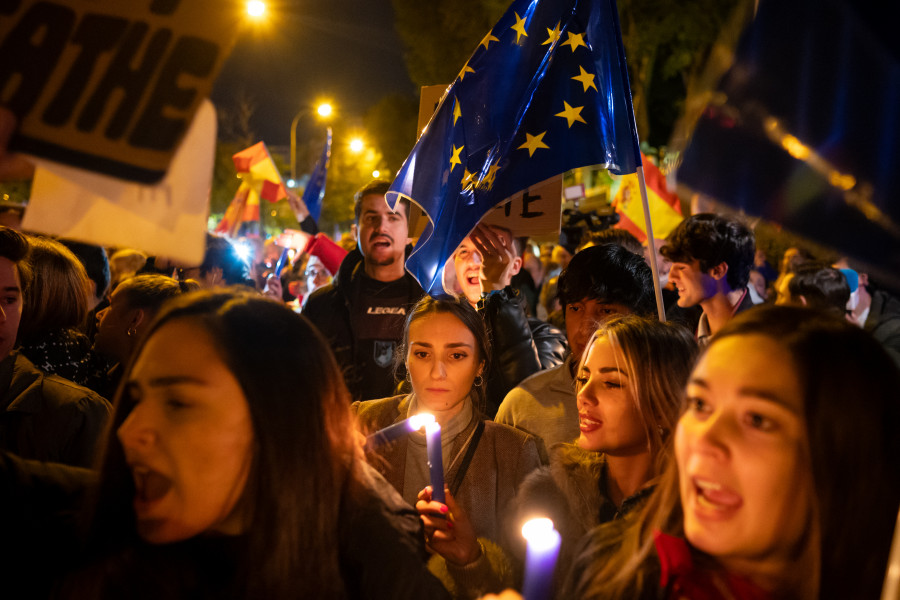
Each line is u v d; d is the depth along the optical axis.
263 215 18.95
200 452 1.10
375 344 3.74
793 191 0.96
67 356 2.53
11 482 1.30
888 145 0.90
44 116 1.08
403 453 2.16
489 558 1.75
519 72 2.43
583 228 6.51
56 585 1.16
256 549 1.13
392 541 1.24
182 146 1.12
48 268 2.46
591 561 1.26
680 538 1.12
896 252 0.90
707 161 1.01
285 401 1.16
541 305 6.31
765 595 1.01
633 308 2.47
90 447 2.18
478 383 2.36
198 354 1.12
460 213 2.37
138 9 1.11
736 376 0.97
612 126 2.40
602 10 2.42
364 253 3.81
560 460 1.99
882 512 0.93
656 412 1.79
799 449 0.94
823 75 0.94
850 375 0.95
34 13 1.10
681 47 21.02
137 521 1.14
